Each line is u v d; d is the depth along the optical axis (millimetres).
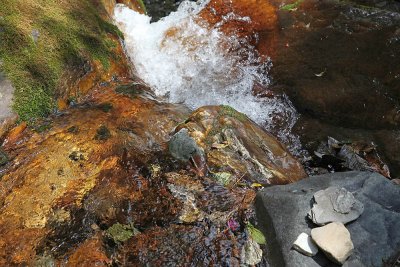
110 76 1972
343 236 1320
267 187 1535
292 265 1329
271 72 2188
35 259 1379
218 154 1666
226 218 1479
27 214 1464
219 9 2361
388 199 1437
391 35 2055
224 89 2203
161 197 1528
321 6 2215
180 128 1734
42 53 1777
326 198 1393
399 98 1975
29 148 1613
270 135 1906
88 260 1388
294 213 1403
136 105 1827
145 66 2246
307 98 2090
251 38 2266
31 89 1709
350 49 2082
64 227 1448
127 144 1666
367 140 1973
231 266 1382
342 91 2041
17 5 1815
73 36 1889
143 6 2656
